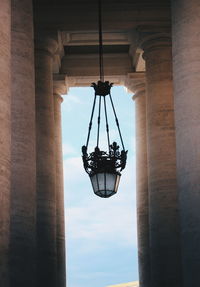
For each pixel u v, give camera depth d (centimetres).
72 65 3303
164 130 2691
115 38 3116
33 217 1950
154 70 2762
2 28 1596
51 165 2680
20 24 2072
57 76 3266
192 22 1959
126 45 3316
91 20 2755
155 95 2738
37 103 2702
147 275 3145
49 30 2753
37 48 2748
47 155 2670
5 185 1528
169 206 2597
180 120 1930
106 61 3319
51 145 2698
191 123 1888
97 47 3312
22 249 1869
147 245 3186
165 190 2619
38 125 2680
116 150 2153
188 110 1905
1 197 1507
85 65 3309
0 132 1530
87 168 2150
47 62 2762
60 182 3175
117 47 3322
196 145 1866
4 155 1535
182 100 1933
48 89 2741
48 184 2653
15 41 2047
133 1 2766
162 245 2572
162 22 2777
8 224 1537
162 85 2739
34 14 2741
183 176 1888
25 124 1991
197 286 1783
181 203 1888
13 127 1966
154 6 2769
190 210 1842
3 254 1496
